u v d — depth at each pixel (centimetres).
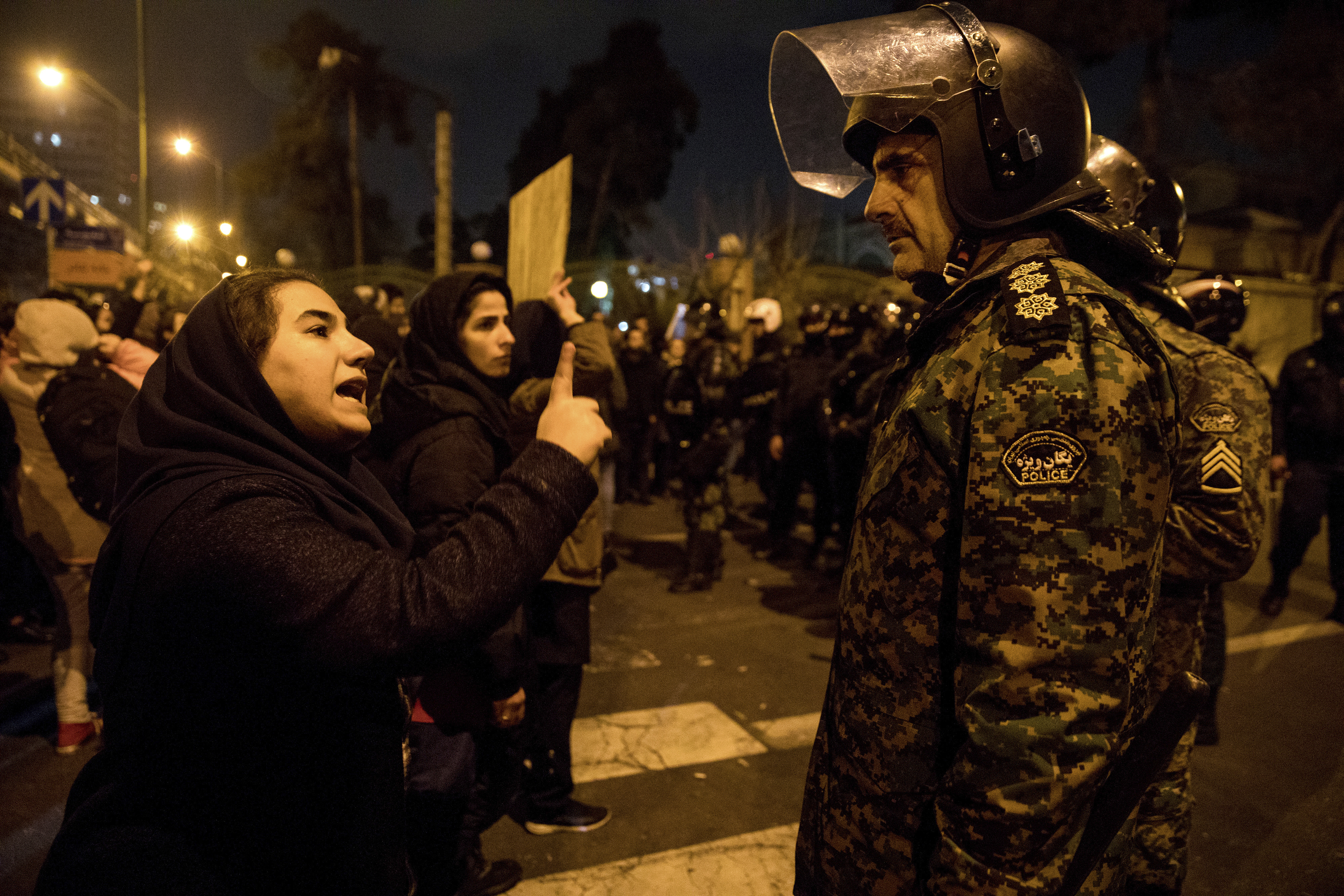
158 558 92
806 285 1859
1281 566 463
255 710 94
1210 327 263
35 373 299
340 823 100
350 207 3344
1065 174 108
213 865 94
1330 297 444
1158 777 167
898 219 116
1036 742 84
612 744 319
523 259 267
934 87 105
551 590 245
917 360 107
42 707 356
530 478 103
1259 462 164
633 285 2266
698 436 659
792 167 148
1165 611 169
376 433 199
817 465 562
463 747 187
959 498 96
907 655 99
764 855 249
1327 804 268
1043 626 85
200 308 108
